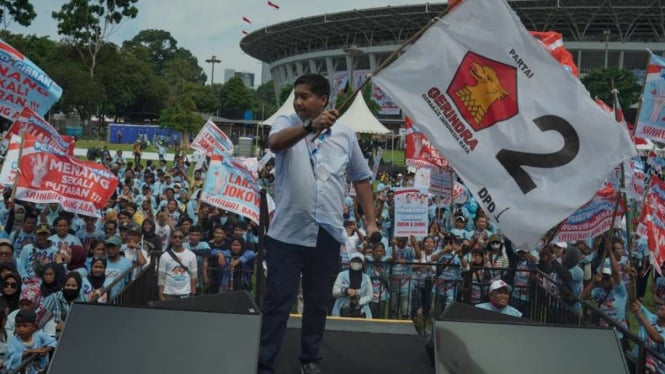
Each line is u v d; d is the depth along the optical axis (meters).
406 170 29.88
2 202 12.62
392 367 4.11
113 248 9.30
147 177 20.27
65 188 9.54
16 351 6.39
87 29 69.06
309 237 3.64
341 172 3.72
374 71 4.12
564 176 3.91
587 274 11.86
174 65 102.19
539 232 3.88
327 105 3.69
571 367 3.03
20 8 43.91
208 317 3.02
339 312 8.61
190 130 59.53
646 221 7.87
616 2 90.25
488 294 7.77
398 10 101.31
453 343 3.07
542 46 3.98
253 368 2.87
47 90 10.07
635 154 3.88
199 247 10.60
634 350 5.03
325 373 3.96
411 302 9.38
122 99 76.00
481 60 4.05
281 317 3.70
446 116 4.07
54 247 9.40
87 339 2.92
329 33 114.56
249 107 98.06
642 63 99.38
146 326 2.98
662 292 9.50
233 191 9.97
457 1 4.07
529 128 3.97
